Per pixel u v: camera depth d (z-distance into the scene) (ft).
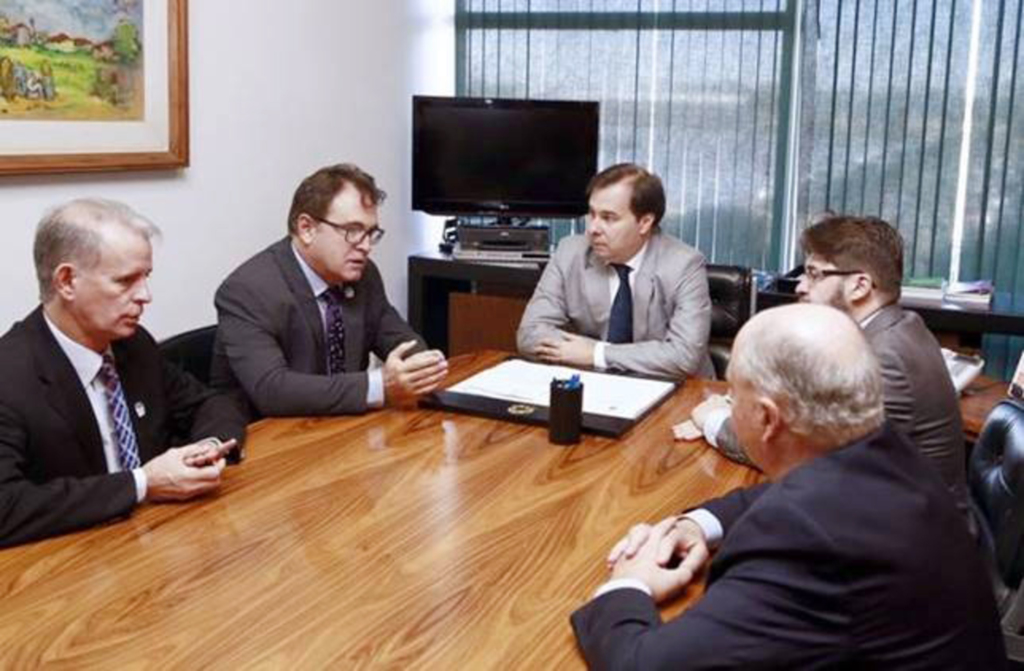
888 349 5.72
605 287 8.90
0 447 4.98
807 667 3.11
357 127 12.79
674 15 13.32
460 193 13.42
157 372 6.24
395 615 3.86
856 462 3.33
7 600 3.93
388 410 6.72
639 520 4.86
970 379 8.29
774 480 3.72
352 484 5.28
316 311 7.59
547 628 3.79
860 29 12.46
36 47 8.25
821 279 6.06
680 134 13.56
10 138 8.12
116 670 3.44
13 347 5.31
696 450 5.95
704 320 8.48
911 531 3.19
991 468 5.80
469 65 14.47
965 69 12.10
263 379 6.81
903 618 3.11
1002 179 12.12
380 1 12.96
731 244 13.60
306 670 3.45
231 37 10.48
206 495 5.08
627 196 8.48
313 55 11.79
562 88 13.99
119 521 4.75
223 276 10.76
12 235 8.33
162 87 9.55
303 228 7.44
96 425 5.54
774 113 13.15
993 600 3.53
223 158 10.57
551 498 5.14
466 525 4.76
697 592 4.10
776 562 3.17
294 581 4.14
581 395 6.05
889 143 12.56
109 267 5.36
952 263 12.51
